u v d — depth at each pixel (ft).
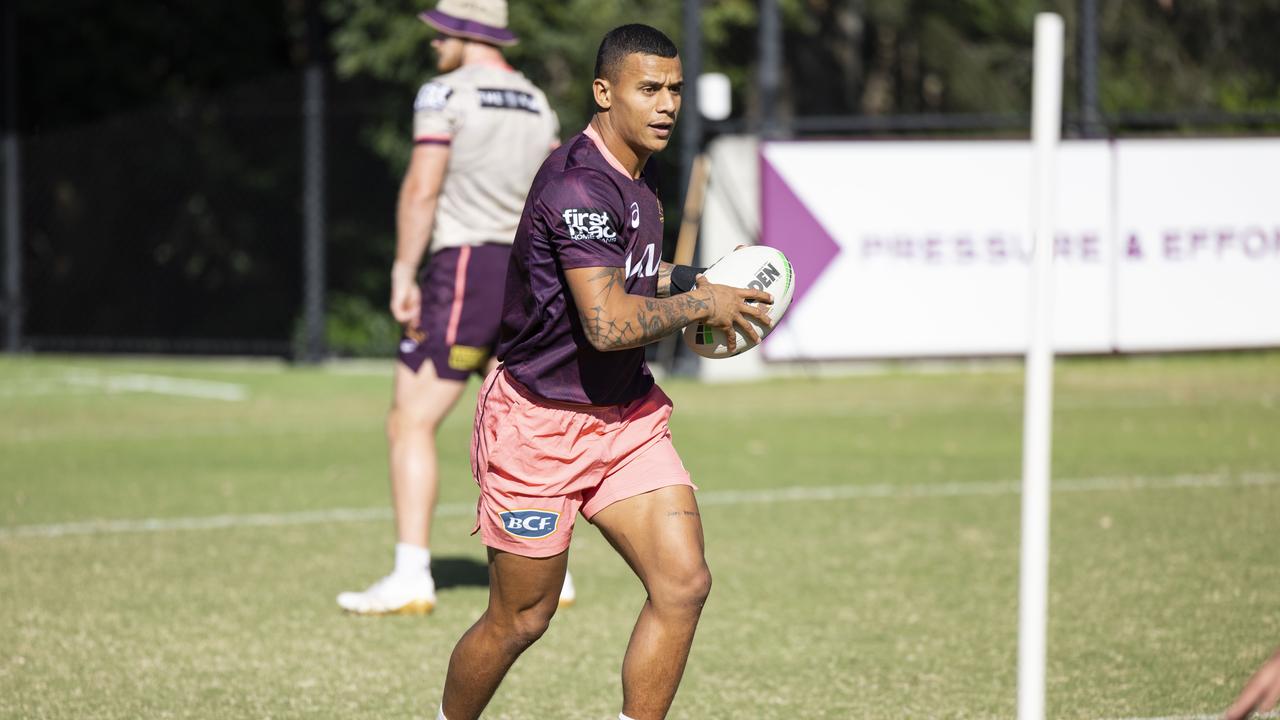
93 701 60.13
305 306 238.89
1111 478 114.32
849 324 187.52
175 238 282.36
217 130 283.79
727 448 132.67
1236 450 128.47
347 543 92.07
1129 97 314.76
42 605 76.23
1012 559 86.48
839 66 364.17
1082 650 66.90
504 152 73.92
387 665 65.57
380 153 257.96
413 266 74.54
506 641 48.73
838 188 187.42
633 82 45.65
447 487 115.03
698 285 46.78
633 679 46.62
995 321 188.44
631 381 47.85
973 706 59.31
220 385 195.72
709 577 46.70
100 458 128.88
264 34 301.02
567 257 44.80
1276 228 188.55
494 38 75.61
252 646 68.64
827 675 63.77
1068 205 185.88
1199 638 68.64
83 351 246.68
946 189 187.42
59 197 279.49
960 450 130.93
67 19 287.28
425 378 75.20
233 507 104.83
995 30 353.51
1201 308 187.73
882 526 96.53
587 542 93.86
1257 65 319.68
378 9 245.45
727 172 189.57
